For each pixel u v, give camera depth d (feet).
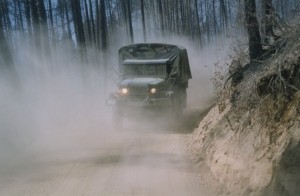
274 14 29.32
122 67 55.21
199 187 25.22
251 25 32.99
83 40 80.79
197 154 33.01
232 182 23.16
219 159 27.12
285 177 18.42
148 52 55.72
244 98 28.07
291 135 20.06
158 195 24.32
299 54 23.47
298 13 27.96
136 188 25.71
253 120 25.39
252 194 20.26
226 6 140.05
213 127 33.91
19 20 121.90
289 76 23.40
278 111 22.65
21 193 25.36
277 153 20.18
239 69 33.55
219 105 35.06
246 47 39.24
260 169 20.93
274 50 31.53
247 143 24.45
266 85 25.04
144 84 49.11
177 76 53.72
